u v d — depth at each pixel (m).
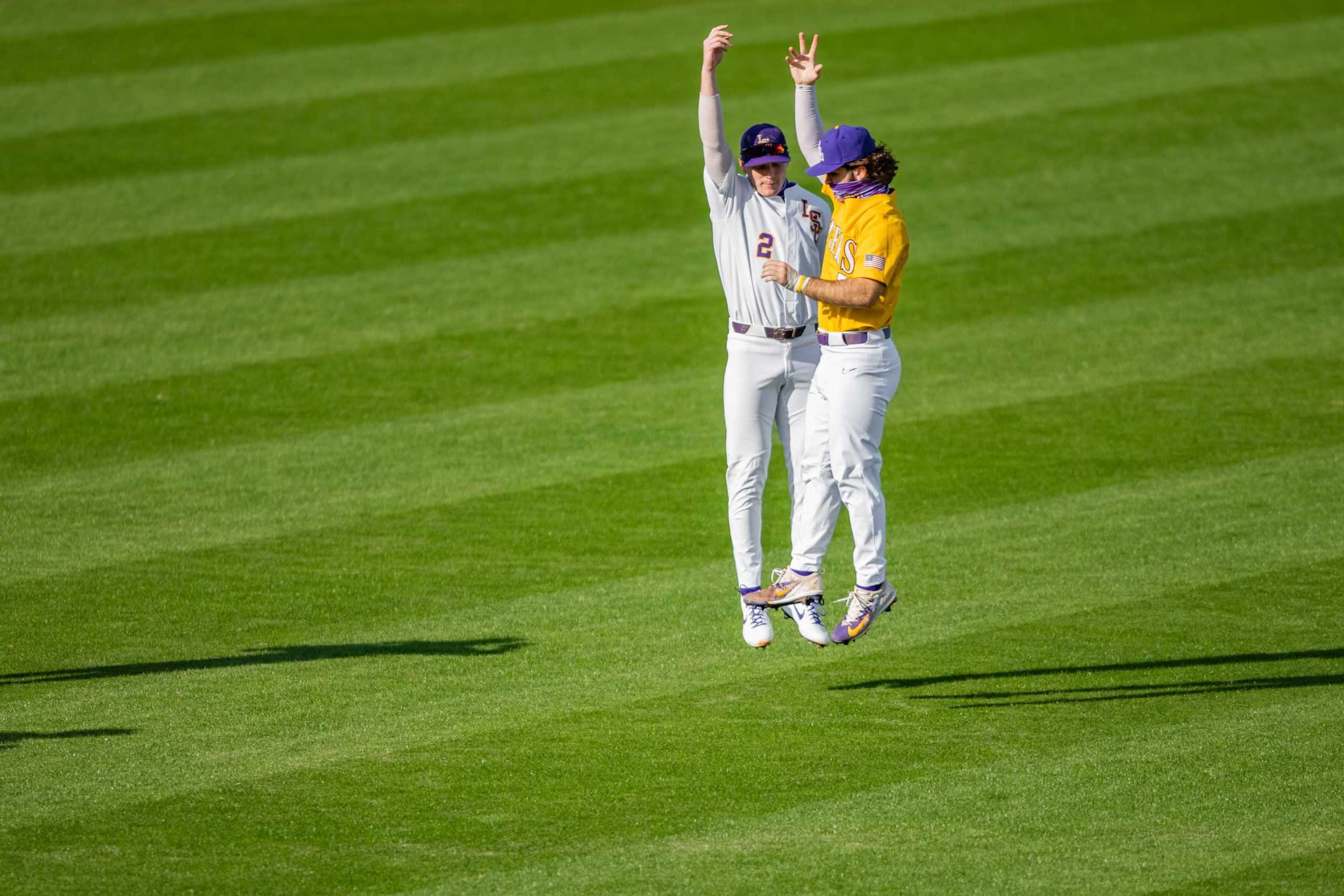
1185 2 82.44
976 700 25.75
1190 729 24.39
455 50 75.62
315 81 71.00
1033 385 43.91
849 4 83.19
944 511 35.62
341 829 21.08
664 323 48.38
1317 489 36.22
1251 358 45.50
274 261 52.62
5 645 28.27
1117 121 66.62
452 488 37.00
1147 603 30.14
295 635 28.88
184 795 22.11
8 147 62.47
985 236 55.91
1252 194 59.16
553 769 23.03
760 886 19.52
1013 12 81.12
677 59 73.88
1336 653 27.53
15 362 44.44
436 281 51.34
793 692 26.20
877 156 24.08
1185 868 19.91
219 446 39.44
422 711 25.31
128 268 51.69
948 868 19.95
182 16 80.69
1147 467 38.06
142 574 31.86
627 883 19.56
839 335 24.50
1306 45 75.38
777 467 40.66
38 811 21.58
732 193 25.62
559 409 42.16
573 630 29.06
